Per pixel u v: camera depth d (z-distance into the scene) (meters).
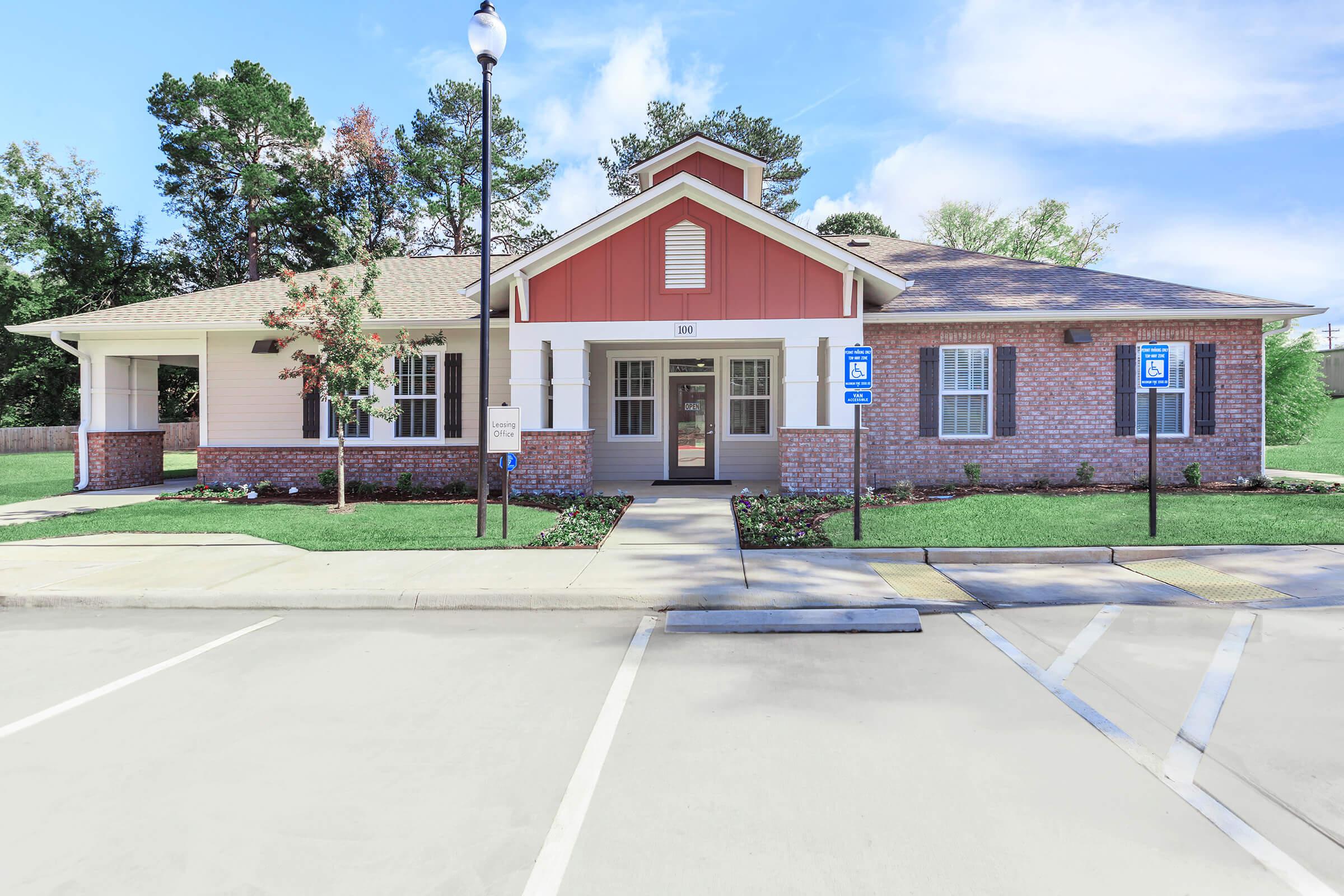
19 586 7.48
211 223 38.19
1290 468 17.39
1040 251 41.84
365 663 5.43
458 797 3.46
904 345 14.29
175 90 36.44
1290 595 6.89
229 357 15.62
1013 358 14.19
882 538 9.24
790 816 3.26
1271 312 13.40
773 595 6.98
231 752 3.96
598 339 13.32
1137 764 3.71
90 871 2.89
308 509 12.39
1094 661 5.28
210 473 15.45
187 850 3.04
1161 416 14.18
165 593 7.19
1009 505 11.32
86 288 36.59
